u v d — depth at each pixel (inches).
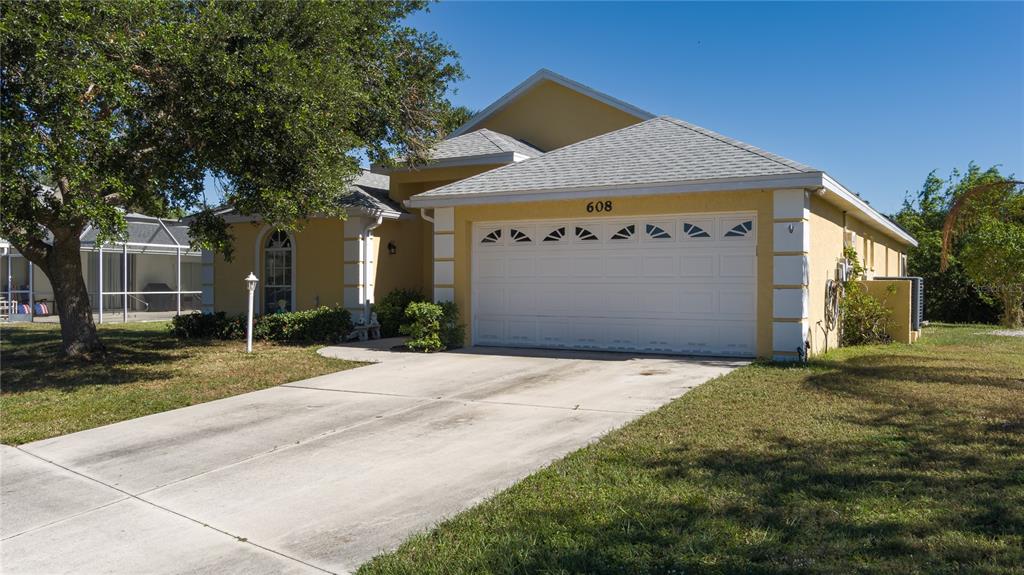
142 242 911.0
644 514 169.6
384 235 650.8
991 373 366.6
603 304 477.7
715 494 180.5
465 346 512.7
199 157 394.3
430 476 213.9
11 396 366.9
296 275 651.5
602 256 477.7
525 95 739.4
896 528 155.3
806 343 417.7
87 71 312.3
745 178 410.0
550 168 506.3
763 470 198.1
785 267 412.8
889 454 210.7
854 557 142.1
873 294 566.9
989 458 203.9
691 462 208.2
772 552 145.9
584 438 247.3
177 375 421.4
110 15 336.8
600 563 144.7
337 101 415.5
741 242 433.7
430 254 699.4
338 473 221.9
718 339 442.0
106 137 337.7
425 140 663.1
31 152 302.5
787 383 335.9
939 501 170.4
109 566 160.7
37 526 187.5
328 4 441.4
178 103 373.4
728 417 264.8
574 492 187.6
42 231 383.6
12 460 253.6
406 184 709.3
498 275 514.3
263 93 369.4
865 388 319.9
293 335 580.4
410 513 184.1
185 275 1155.9
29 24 303.4
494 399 323.3
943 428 241.6
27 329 763.4
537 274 500.1
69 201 351.9
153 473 231.3
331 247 632.4
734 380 346.9
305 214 456.8
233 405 336.5
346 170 468.1
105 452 259.8
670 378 361.4
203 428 290.8
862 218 607.5
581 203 475.2
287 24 420.8
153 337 642.2
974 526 155.5
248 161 398.3
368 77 576.7
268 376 411.2
